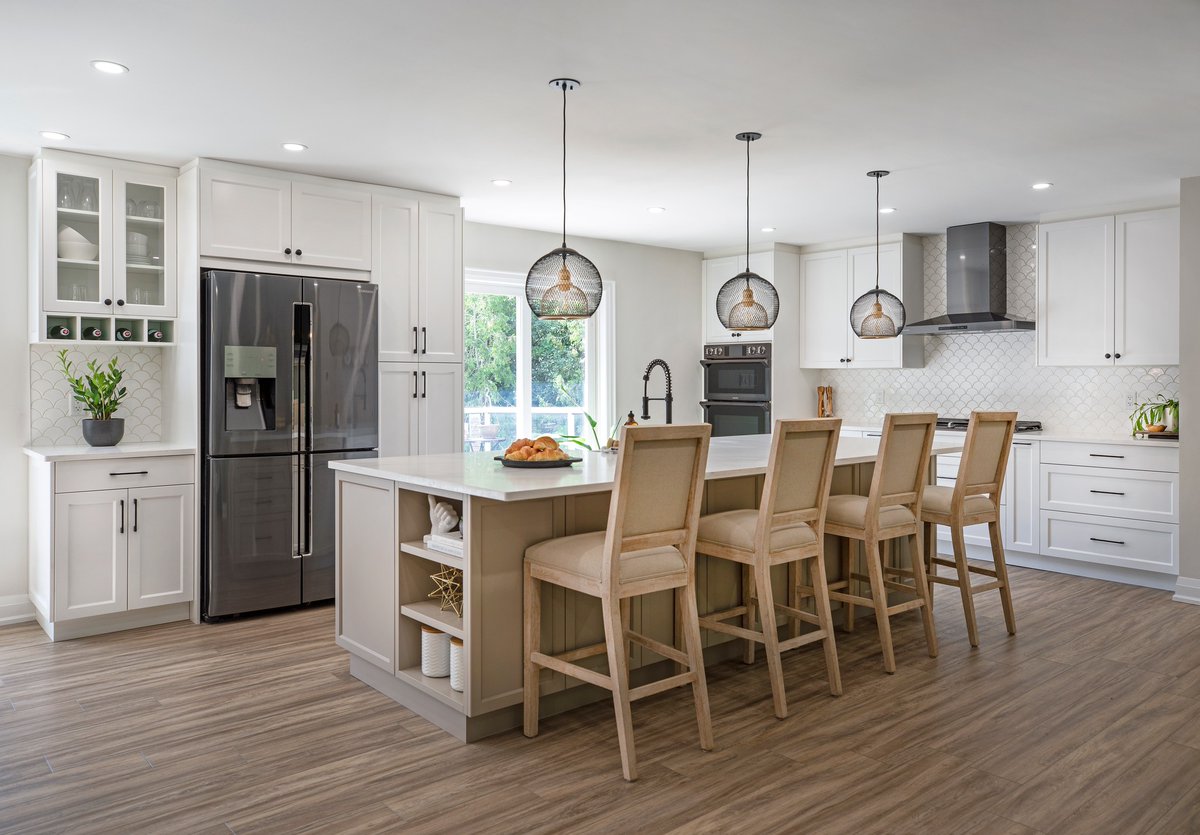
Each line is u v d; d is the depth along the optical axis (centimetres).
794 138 409
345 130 396
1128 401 573
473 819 238
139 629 431
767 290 446
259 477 450
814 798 250
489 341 650
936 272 670
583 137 408
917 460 390
